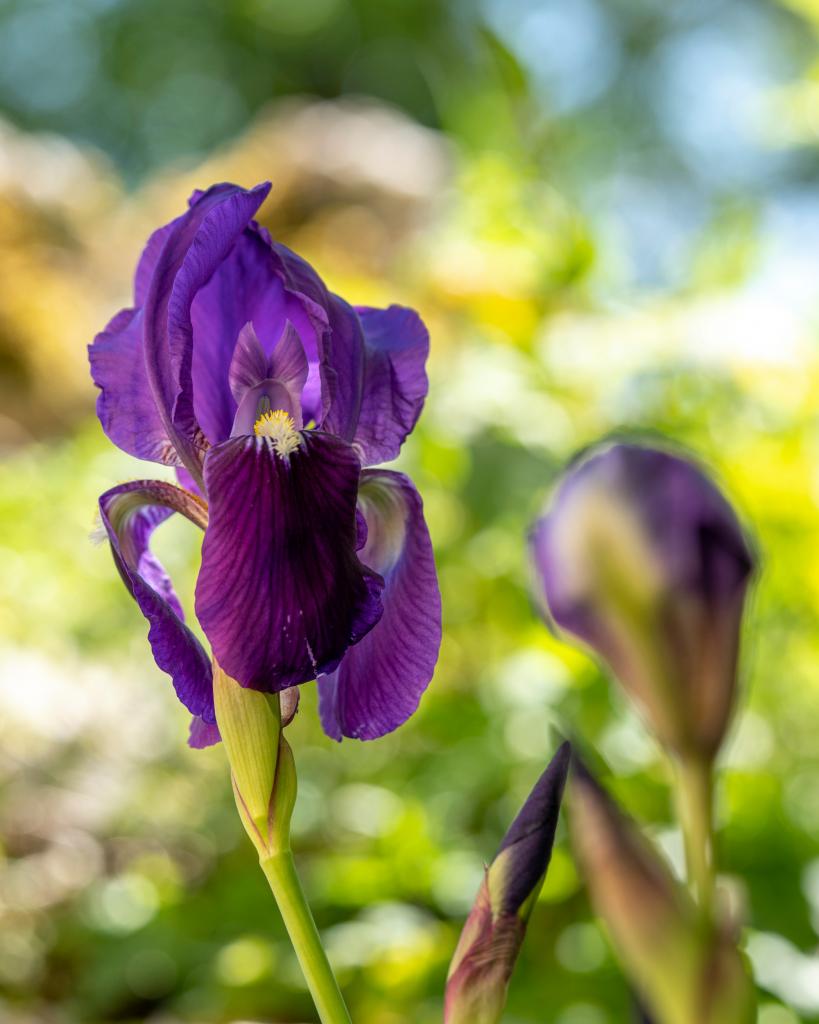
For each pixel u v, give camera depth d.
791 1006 0.91
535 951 1.08
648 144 7.86
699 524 0.54
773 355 1.35
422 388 0.63
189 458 0.60
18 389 3.11
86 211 3.61
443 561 1.43
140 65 8.14
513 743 1.32
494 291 1.48
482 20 1.70
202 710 0.59
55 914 1.39
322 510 0.57
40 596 1.81
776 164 6.75
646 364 1.40
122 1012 1.21
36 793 1.60
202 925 1.23
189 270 0.60
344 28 8.00
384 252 3.19
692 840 0.54
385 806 1.35
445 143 3.70
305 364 0.61
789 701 1.43
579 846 0.55
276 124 3.78
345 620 0.57
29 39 8.04
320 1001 0.58
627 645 0.54
